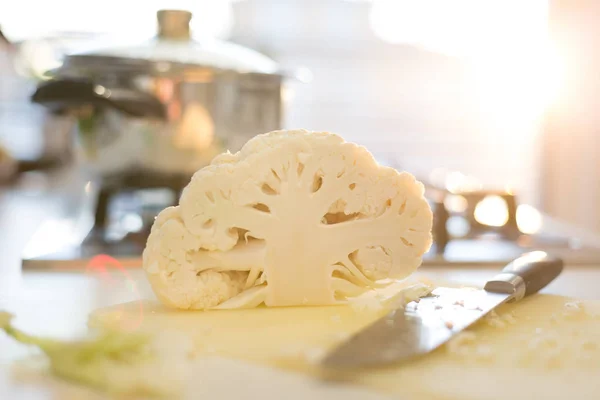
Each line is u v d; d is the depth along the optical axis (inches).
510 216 42.4
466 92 82.3
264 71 38.2
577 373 21.9
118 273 33.5
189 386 21.1
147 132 36.6
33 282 31.8
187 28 39.0
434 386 21.0
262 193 26.9
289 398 20.6
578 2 64.2
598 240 42.3
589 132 63.0
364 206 27.6
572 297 28.9
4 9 71.9
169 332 24.4
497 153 82.7
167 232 26.4
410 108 82.8
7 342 23.7
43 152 93.2
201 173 26.7
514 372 21.9
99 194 39.3
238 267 27.0
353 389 21.0
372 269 27.7
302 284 27.1
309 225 27.2
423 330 23.8
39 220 57.3
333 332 24.5
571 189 65.5
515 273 28.4
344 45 81.7
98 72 36.8
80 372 21.4
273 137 27.2
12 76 92.4
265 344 23.4
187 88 36.8
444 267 35.8
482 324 25.3
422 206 27.8
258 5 80.2
